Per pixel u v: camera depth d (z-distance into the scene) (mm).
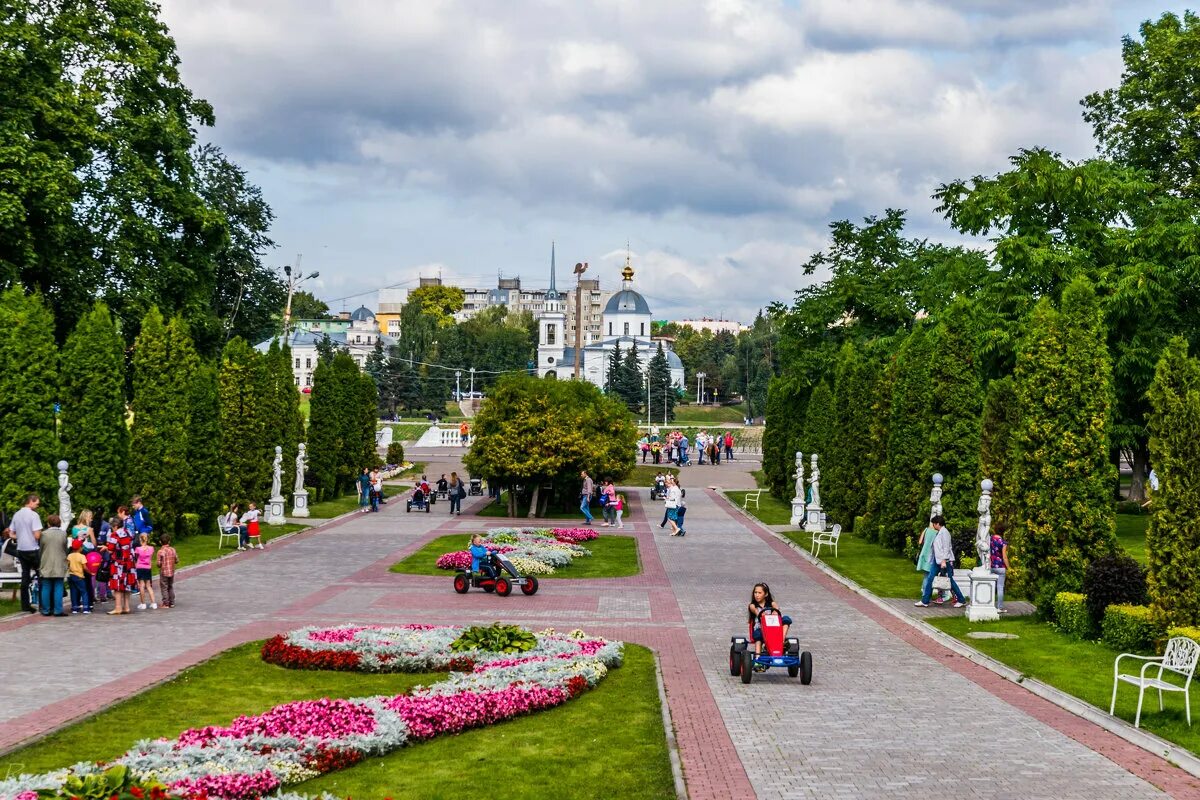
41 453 29828
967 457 32531
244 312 66688
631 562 35500
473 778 12930
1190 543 19203
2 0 39094
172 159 45781
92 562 24797
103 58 43500
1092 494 24047
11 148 36375
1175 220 42625
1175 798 12172
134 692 16906
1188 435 19344
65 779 11367
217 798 11812
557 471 49781
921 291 55438
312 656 19156
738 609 26219
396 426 127688
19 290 30453
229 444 47312
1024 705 16719
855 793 12281
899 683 18266
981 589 24047
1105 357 24547
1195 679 17938
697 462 93062
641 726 15320
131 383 43406
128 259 42688
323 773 13125
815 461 44344
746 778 12812
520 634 20531
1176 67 48312
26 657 19578
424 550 37562
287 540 40531
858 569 32719
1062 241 42719
